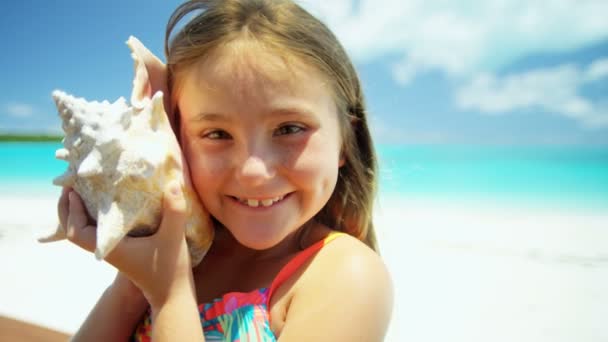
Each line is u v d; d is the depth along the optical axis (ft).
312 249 1.67
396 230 9.45
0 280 5.44
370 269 1.55
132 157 1.37
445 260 6.79
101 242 1.33
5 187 17.03
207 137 1.53
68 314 4.29
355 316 1.46
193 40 1.56
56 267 6.01
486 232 9.11
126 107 1.46
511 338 4.00
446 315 4.53
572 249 7.46
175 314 1.40
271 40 1.50
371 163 1.98
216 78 1.49
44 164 22.40
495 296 5.11
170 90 1.67
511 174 19.35
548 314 4.55
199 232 1.59
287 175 1.53
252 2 1.61
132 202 1.39
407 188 16.53
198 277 1.80
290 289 1.59
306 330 1.44
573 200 13.71
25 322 2.53
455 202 13.76
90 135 1.38
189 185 1.54
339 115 1.71
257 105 1.47
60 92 1.45
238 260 1.78
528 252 7.27
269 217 1.55
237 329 1.56
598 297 5.05
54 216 10.62
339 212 1.96
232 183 1.52
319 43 1.63
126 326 1.71
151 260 1.41
